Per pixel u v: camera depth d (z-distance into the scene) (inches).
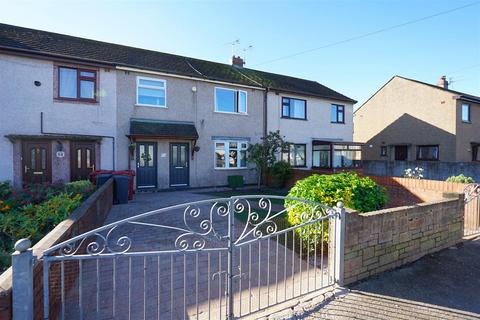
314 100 711.7
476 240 230.5
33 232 173.6
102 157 456.8
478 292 145.9
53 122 422.0
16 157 398.9
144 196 442.3
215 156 562.3
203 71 578.6
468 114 765.9
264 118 626.2
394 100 868.6
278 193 488.1
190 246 197.0
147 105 493.7
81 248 153.9
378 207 211.3
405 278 159.2
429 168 664.4
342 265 145.3
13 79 397.7
